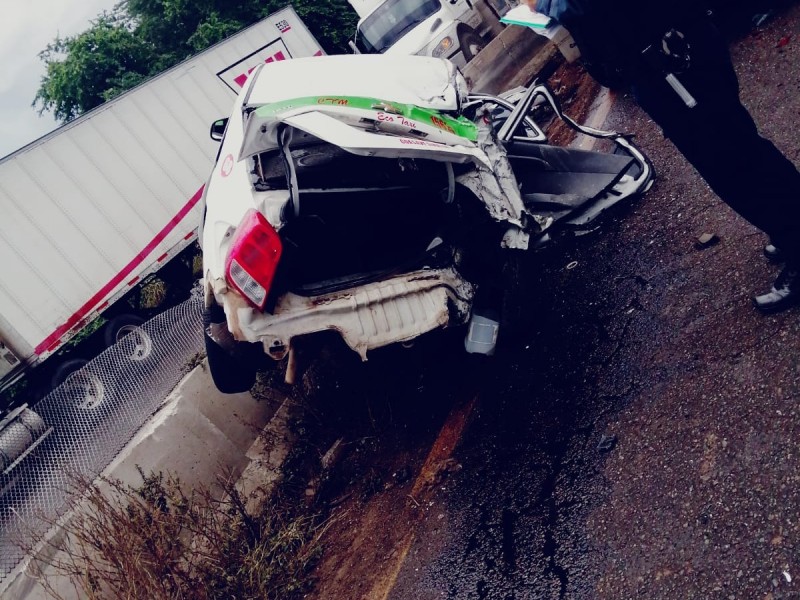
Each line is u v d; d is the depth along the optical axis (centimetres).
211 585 323
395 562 277
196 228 905
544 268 375
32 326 734
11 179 744
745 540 178
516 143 378
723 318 250
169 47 2209
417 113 297
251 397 436
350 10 2106
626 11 206
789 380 205
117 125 851
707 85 206
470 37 906
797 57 353
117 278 814
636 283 311
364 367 403
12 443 412
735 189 215
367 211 305
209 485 399
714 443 209
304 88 309
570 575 211
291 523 347
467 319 308
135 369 473
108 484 366
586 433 259
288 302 278
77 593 322
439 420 347
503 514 257
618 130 467
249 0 2069
